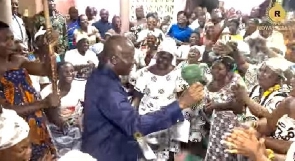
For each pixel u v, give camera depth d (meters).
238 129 2.34
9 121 1.97
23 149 2.01
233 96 4.32
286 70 3.84
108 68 2.78
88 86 2.81
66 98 4.33
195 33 8.12
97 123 2.75
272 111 3.48
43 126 3.07
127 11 11.28
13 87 2.93
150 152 3.99
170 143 4.68
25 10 7.67
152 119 2.60
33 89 3.11
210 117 4.84
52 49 3.26
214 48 5.66
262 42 6.11
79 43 6.25
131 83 4.96
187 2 12.08
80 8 11.58
